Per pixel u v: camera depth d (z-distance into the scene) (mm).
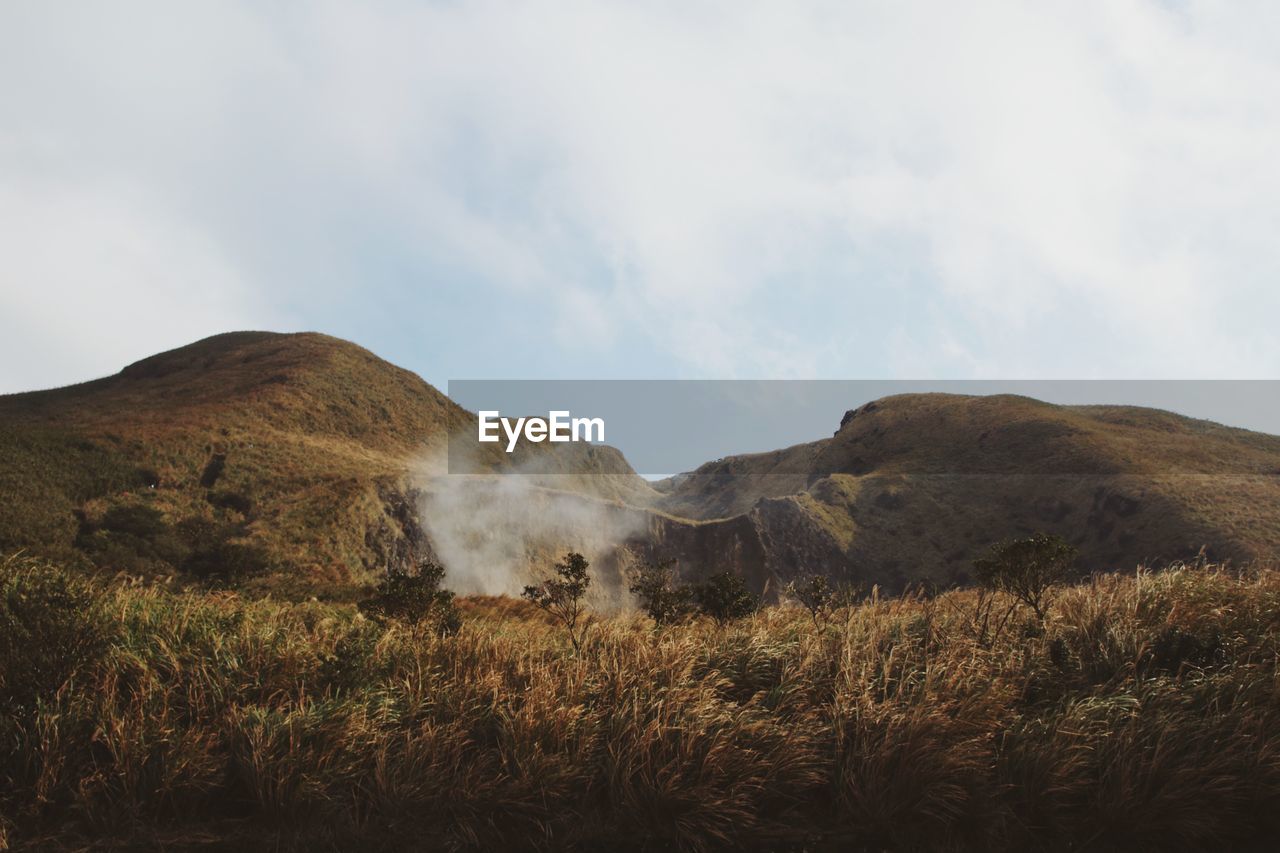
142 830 4512
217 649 5949
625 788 4910
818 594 8141
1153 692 5668
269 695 5594
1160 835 4891
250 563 42750
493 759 5117
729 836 4762
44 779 4566
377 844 4504
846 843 4781
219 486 60688
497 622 9477
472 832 4586
